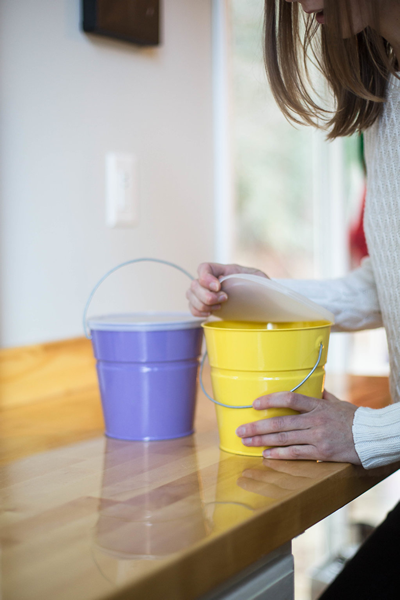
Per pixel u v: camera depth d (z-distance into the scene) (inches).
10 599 16.4
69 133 49.7
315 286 43.4
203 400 48.1
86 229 51.5
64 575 17.8
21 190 46.2
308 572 74.0
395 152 36.4
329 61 36.0
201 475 28.1
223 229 66.2
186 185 61.7
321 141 91.4
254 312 35.4
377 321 44.5
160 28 55.4
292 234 87.8
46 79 47.6
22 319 46.7
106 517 22.9
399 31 33.8
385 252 37.6
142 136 56.4
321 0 32.3
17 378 45.6
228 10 66.3
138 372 35.4
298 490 25.3
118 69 53.7
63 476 28.5
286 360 30.7
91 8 49.5
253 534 22.0
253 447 31.2
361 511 82.5
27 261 46.9
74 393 50.3
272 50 37.0
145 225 57.1
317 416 30.0
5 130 44.8
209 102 64.6
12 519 22.8
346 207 97.3
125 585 17.1
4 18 44.3
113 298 54.3
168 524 21.8
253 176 79.0
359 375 54.3
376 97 33.4
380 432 29.0
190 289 36.9
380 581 35.5
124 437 36.1
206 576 19.7
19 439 36.1
